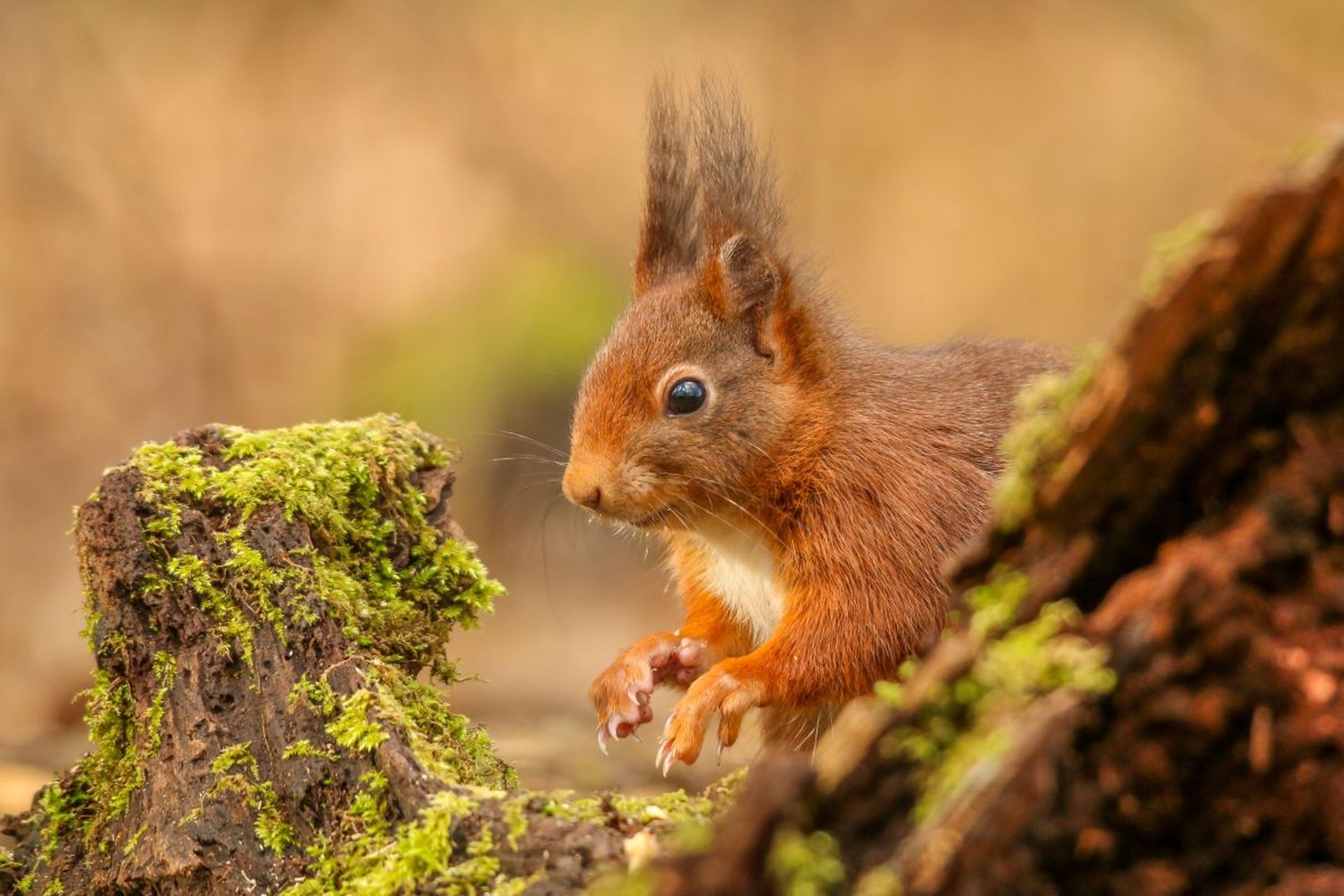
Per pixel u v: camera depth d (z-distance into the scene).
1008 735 5.22
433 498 9.07
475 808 6.64
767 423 10.23
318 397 29.50
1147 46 34.44
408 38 32.84
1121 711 5.49
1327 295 5.27
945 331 33.94
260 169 31.59
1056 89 34.81
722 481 10.27
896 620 9.84
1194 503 5.71
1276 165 5.30
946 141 34.75
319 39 32.66
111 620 7.96
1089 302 33.94
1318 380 5.49
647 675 10.12
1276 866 5.57
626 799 7.10
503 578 26.17
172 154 31.08
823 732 10.74
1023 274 34.31
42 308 28.89
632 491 10.18
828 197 34.28
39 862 7.99
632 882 5.31
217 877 7.33
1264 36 32.16
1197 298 5.28
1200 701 5.46
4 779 12.92
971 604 5.86
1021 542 5.84
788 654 9.85
